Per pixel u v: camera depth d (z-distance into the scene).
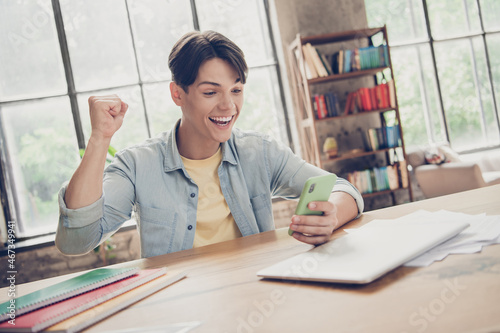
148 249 1.23
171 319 0.58
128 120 4.03
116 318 0.62
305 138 4.16
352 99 4.03
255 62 4.30
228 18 4.25
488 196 1.08
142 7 4.08
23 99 3.82
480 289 0.49
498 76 5.01
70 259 3.69
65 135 3.91
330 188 0.90
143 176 1.25
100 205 1.01
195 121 1.19
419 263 0.63
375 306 0.51
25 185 3.83
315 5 4.25
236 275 0.76
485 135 5.01
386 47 3.97
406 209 1.12
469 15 4.98
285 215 4.09
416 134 4.84
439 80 4.91
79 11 3.95
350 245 0.77
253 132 1.42
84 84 3.96
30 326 0.55
